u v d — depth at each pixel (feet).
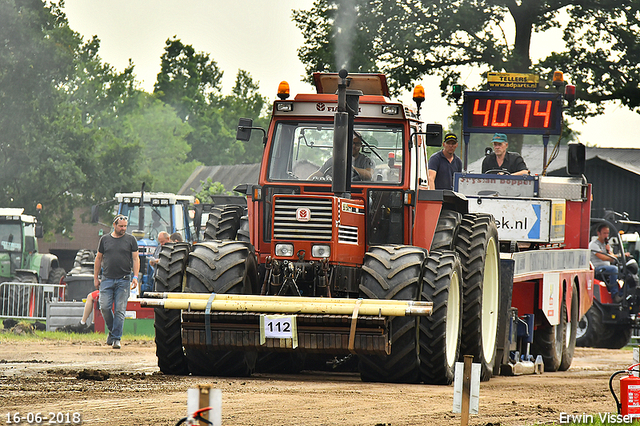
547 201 108.78
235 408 53.06
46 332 152.35
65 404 52.60
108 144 483.92
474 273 80.69
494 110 122.42
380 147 77.25
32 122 400.88
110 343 121.60
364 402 57.82
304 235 70.79
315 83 83.05
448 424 49.96
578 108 272.51
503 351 92.73
